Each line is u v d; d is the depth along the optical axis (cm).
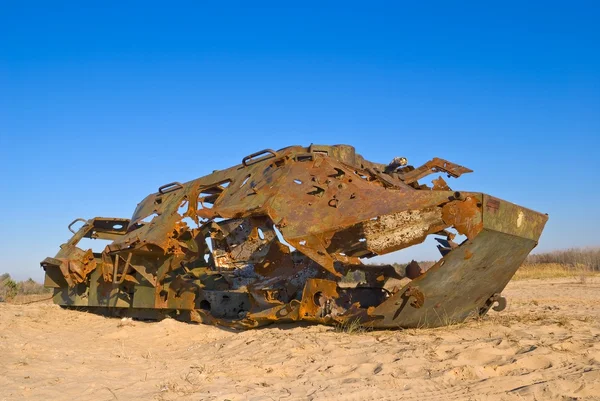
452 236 848
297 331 800
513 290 1825
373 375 566
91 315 1219
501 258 762
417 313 771
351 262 750
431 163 965
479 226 682
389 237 710
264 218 868
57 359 703
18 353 726
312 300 778
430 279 719
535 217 767
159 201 1144
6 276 2192
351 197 765
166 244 976
